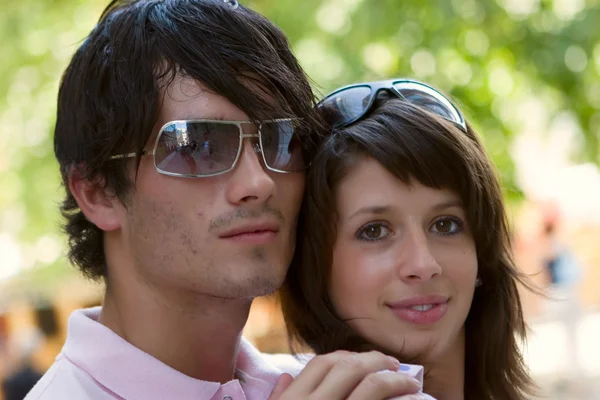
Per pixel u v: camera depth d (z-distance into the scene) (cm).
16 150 790
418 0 611
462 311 261
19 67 751
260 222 233
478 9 606
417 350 254
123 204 241
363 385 214
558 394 888
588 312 1252
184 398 235
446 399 275
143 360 236
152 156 234
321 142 260
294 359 292
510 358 295
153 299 244
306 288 263
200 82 232
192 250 231
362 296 255
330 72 633
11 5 739
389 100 268
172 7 241
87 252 260
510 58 632
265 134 239
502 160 613
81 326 245
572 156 651
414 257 249
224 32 238
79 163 246
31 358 841
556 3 621
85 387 234
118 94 237
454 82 611
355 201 253
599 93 624
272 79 242
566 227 1252
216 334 247
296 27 652
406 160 249
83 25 739
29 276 930
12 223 852
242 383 257
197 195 231
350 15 632
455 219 261
